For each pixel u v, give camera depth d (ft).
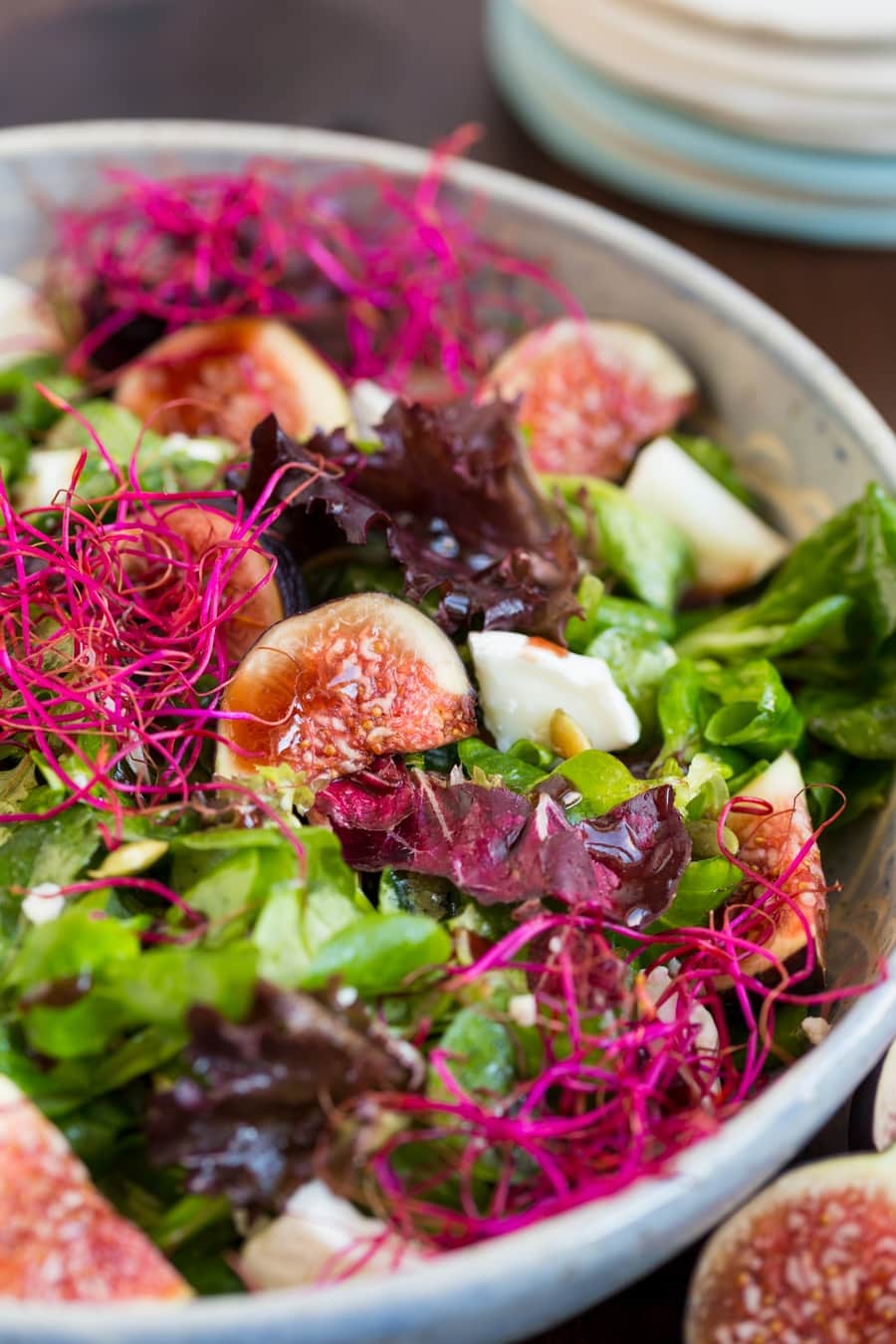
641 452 1.57
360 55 2.04
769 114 1.80
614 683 1.38
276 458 1.36
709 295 1.57
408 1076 1.17
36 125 1.86
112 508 1.41
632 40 1.82
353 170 1.67
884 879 1.33
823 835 1.39
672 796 1.29
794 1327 1.21
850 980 1.30
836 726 1.40
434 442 1.40
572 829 1.27
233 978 1.17
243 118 1.90
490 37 2.05
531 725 1.35
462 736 1.32
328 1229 1.17
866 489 1.41
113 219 1.69
